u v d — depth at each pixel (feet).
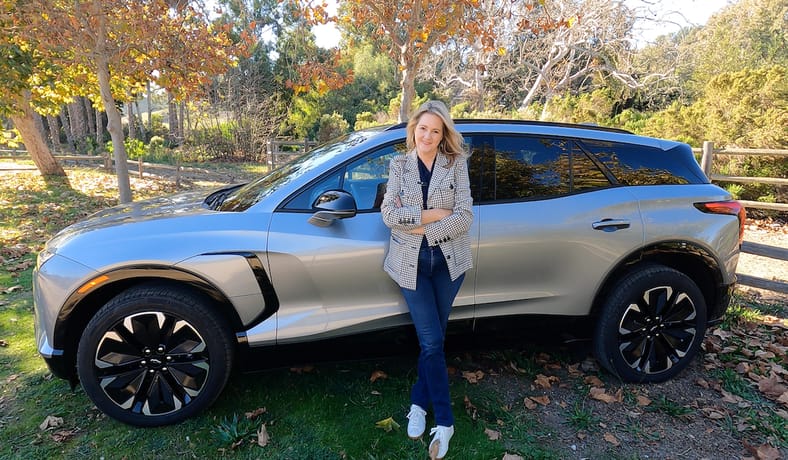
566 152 9.49
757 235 23.16
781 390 9.61
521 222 8.79
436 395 7.63
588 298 9.37
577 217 9.05
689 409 9.10
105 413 8.13
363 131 10.19
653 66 63.72
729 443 8.23
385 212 7.34
